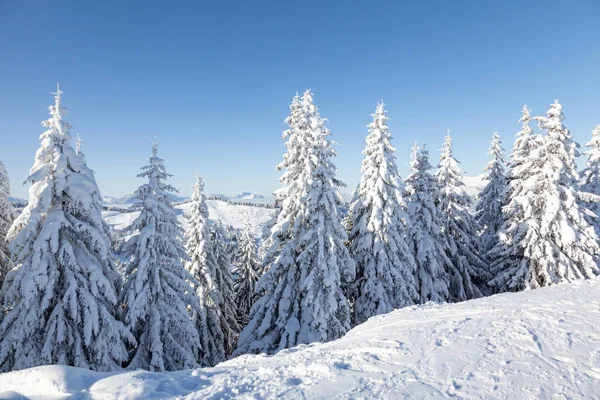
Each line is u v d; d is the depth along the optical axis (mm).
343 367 6984
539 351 6961
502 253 23359
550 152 21922
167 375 6977
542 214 21562
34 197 13312
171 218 17328
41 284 12625
